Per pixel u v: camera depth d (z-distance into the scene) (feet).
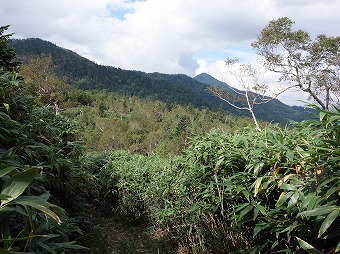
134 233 18.06
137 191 19.31
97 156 28.40
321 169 5.52
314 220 5.53
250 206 6.70
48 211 3.49
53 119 13.35
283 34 65.21
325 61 64.54
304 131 6.48
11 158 5.71
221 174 8.98
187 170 12.01
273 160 6.82
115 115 225.97
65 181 10.71
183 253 12.72
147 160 22.45
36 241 4.55
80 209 13.67
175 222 14.05
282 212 6.41
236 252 8.11
